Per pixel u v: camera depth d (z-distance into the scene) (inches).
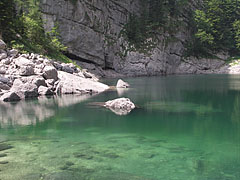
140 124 472.4
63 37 1728.6
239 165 279.3
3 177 244.2
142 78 1819.6
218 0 2881.4
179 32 2652.6
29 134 405.4
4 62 936.3
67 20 1743.4
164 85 1252.5
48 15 1651.1
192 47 2741.1
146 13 2460.6
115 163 281.0
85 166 272.1
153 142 362.3
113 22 2175.2
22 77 851.4
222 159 296.5
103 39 2036.2
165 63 2438.5
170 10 2620.6
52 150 324.2
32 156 302.4
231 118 523.2
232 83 1349.7
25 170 261.1
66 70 1135.0
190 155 309.3
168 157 301.4
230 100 763.4
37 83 857.5
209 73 2640.3
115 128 442.6
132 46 2244.1
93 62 1939.0
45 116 540.7
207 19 2829.7
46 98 792.9
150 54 2288.4
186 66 2630.4
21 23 1341.0
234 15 2970.0
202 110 609.3
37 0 1585.9
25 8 1622.8
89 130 430.3
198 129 436.8
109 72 2078.0
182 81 1515.7
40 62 1010.7
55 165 274.4
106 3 2082.9
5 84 799.1
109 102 661.3
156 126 457.1
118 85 1131.3
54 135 397.7
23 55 1019.9
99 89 989.2
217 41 2898.6
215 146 345.1
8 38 1204.5
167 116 542.3
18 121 495.5
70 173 253.9
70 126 457.1
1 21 1200.8
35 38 1408.7
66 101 734.5
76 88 919.7
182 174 255.0
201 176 250.7
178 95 876.0
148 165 276.7
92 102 716.7
